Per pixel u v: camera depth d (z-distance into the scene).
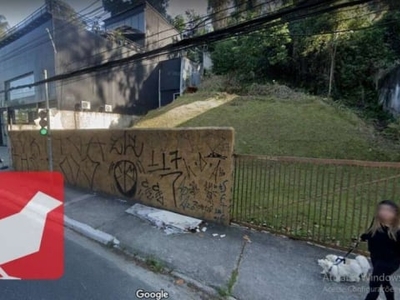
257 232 5.04
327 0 4.17
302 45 17.05
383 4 7.74
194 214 5.87
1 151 17.41
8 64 19.05
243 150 10.18
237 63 20.80
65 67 15.88
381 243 2.82
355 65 16.84
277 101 14.76
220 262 4.11
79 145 8.76
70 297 3.32
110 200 7.41
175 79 23.41
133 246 4.76
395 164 3.76
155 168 6.56
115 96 19.61
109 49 18.66
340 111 13.12
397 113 13.02
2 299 3.27
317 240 4.50
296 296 3.29
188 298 3.40
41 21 15.77
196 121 13.33
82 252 4.66
